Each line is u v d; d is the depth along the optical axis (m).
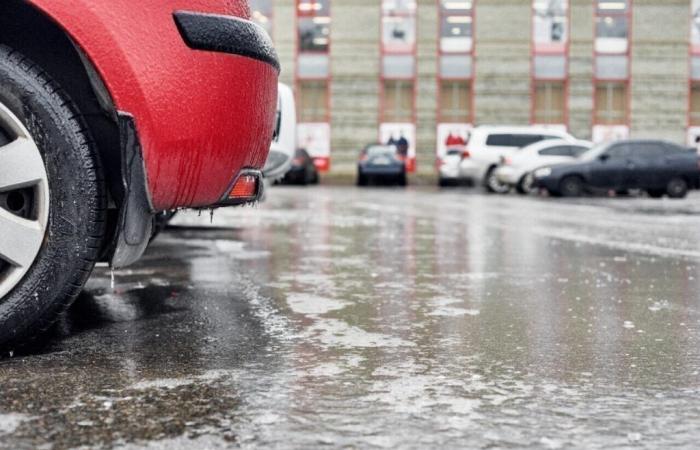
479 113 33.34
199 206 3.42
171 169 3.19
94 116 3.25
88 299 4.51
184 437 2.26
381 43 33.41
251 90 3.37
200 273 5.68
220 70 3.23
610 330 3.82
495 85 33.25
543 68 33.16
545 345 3.49
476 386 2.82
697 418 2.48
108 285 5.05
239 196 3.49
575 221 11.82
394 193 22.58
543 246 7.98
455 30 33.31
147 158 3.13
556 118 33.25
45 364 3.04
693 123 33.12
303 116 33.69
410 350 3.36
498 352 3.35
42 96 3.09
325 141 33.69
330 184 31.34
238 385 2.79
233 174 3.38
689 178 20.92
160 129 3.11
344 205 15.91
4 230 3.04
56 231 3.09
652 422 2.44
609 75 33.09
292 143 7.01
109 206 3.27
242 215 12.52
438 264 6.40
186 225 10.25
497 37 33.16
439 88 33.44
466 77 33.34
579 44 33.03
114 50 3.05
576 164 20.91
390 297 4.74
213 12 3.25
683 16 32.84
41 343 3.39
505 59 33.19
